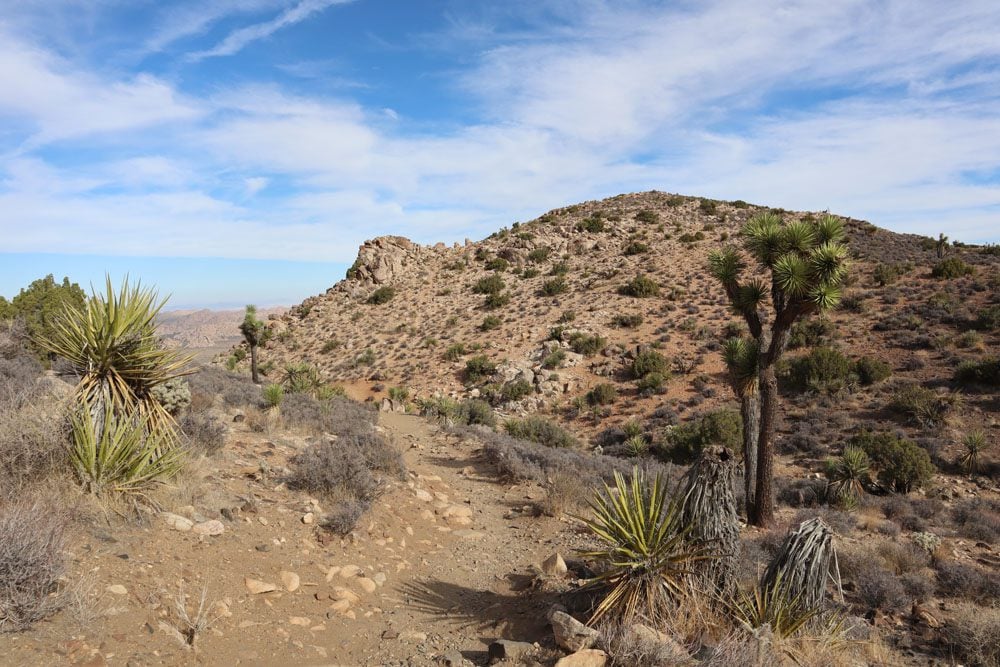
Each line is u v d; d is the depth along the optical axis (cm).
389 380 4497
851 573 800
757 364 1240
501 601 648
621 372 3888
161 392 832
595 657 445
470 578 732
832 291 1095
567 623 489
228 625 472
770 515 1182
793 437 2611
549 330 4781
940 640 608
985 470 2161
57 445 548
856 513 1385
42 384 761
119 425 602
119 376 627
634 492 566
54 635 368
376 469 1095
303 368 3412
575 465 1471
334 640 514
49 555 398
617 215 8112
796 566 534
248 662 434
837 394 3000
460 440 1844
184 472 706
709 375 3612
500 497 1192
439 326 5431
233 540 614
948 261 4222
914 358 3144
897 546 942
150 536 545
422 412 2861
